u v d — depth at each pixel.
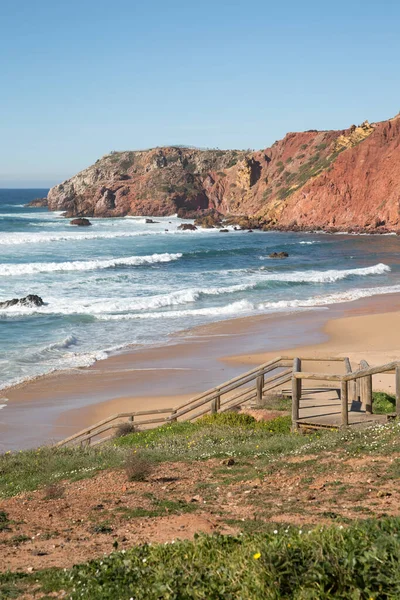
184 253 81.44
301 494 10.35
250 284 57.97
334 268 74.00
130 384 28.17
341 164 133.38
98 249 86.38
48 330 39.69
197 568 6.29
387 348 33.16
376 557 5.45
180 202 169.88
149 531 9.19
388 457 11.74
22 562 8.34
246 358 32.19
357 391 18.38
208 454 14.59
